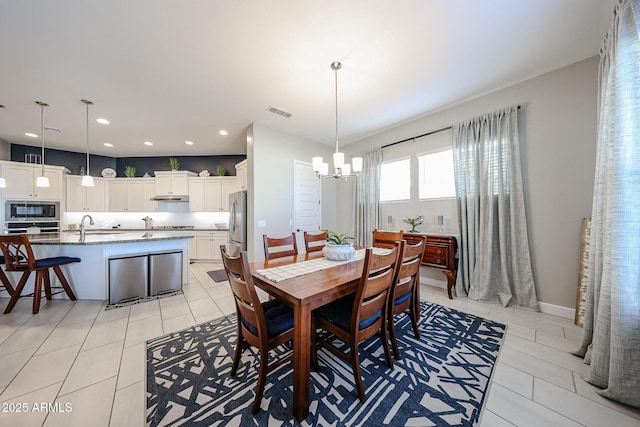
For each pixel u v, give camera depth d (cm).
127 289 294
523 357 178
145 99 298
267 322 146
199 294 317
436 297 303
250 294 127
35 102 301
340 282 147
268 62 229
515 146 267
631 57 139
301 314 123
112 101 301
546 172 254
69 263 283
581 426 122
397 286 181
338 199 516
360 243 453
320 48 211
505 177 275
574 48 215
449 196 344
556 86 247
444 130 340
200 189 572
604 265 150
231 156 602
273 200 407
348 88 279
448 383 152
